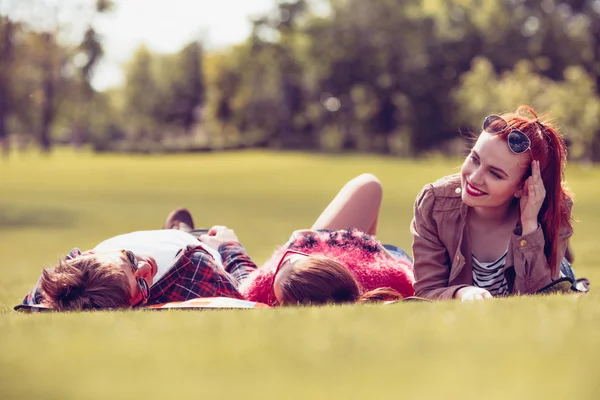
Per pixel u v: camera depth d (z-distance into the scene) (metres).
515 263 2.92
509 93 41.03
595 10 53.06
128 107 79.69
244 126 69.44
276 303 2.79
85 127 75.44
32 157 57.47
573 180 30.47
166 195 24.14
